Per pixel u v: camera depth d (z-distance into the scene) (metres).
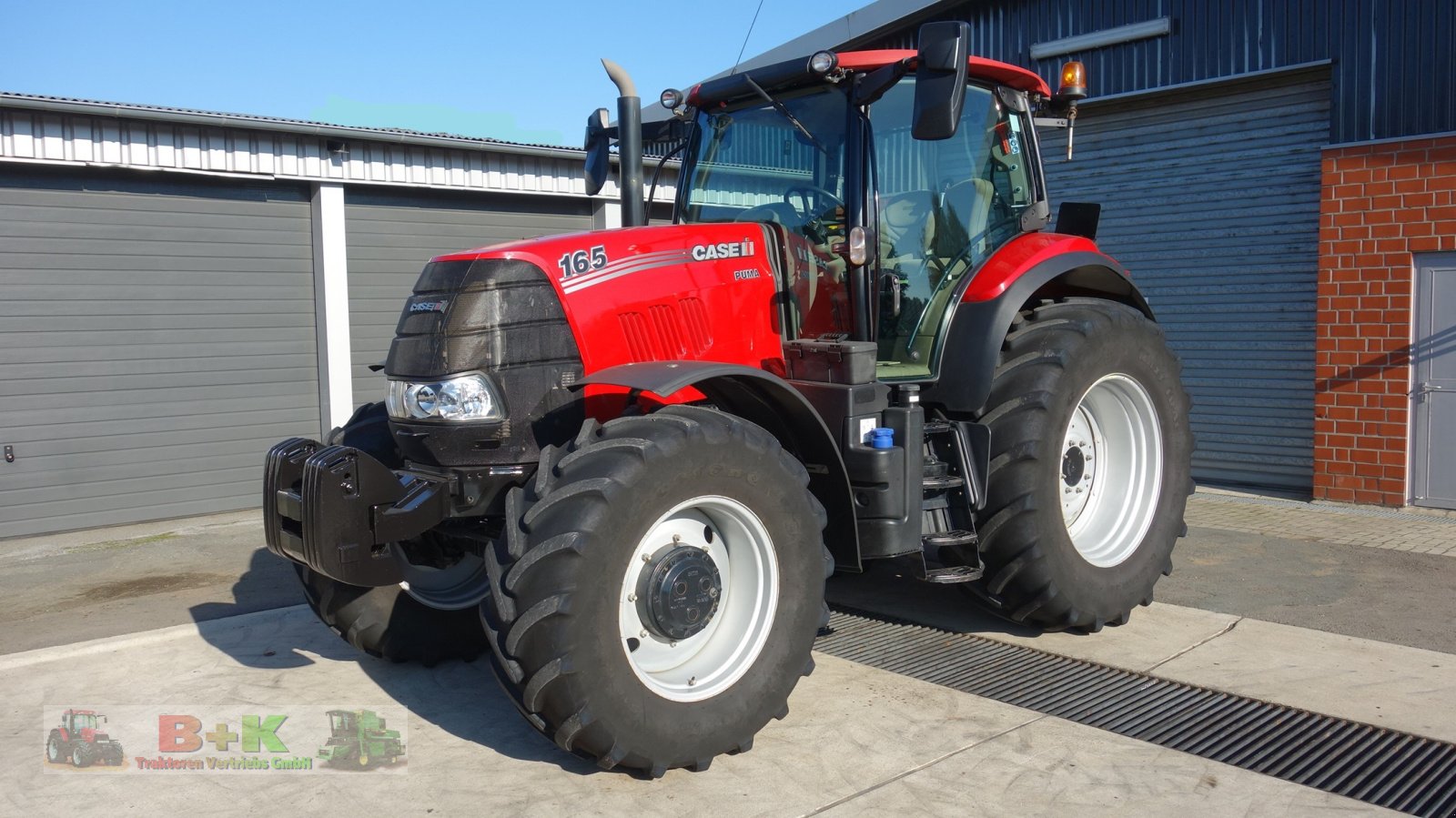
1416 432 6.80
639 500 2.96
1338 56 6.91
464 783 3.15
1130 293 4.98
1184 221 7.95
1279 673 3.91
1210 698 3.71
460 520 3.84
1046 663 4.11
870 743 3.37
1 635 5.02
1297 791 2.99
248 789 3.15
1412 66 6.62
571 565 2.85
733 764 3.24
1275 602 4.85
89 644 4.53
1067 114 5.12
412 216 9.07
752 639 3.29
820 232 4.08
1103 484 4.74
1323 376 7.12
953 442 4.11
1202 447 8.03
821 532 3.42
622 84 4.39
